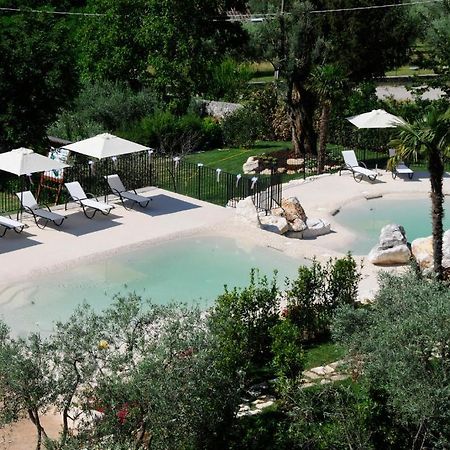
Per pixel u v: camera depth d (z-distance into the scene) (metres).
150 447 11.58
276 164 34.31
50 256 23.08
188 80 45.09
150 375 11.23
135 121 39.69
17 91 31.20
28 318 19.50
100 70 45.56
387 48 36.06
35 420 11.69
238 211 26.41
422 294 13.25
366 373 12.70
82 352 11.62
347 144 37.41
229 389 12.27
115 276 22.23
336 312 14.72
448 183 31.53
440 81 36.34
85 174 28.64
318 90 32.97
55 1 56.88
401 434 12.80
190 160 36.22
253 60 37.94
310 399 13.28
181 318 13.23
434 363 12.23
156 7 44.88
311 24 34.97
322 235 26.19
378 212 28.98
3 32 31.91
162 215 26.69
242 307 16.83
